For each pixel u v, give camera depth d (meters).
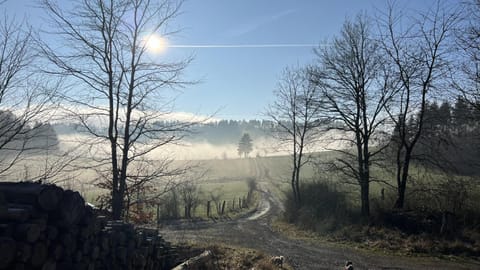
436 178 22.89
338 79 23.80
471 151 22.25
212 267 9.85
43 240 4.70
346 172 24.45
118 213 11.63
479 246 15.50
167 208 30.25
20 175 9.48
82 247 5.52
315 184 29.98
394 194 24.41
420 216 19.31
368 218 21.09
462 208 19.64
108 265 6.51
